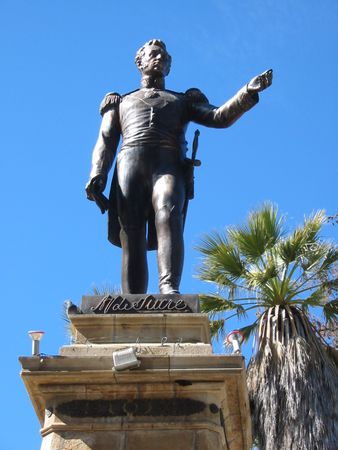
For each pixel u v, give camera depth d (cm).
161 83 1134
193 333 958
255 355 1570
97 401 914
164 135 1084
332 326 1711
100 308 976
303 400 1498
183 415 904
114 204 1088
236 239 1711
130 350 909
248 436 973
